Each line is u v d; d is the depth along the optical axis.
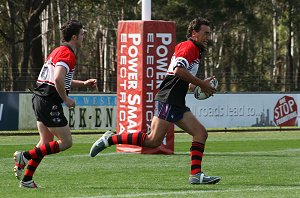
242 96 66.38
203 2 141.88
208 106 65.00
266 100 67.25
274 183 25.75
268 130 71.31
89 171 30.08
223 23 154.25
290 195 21.95
